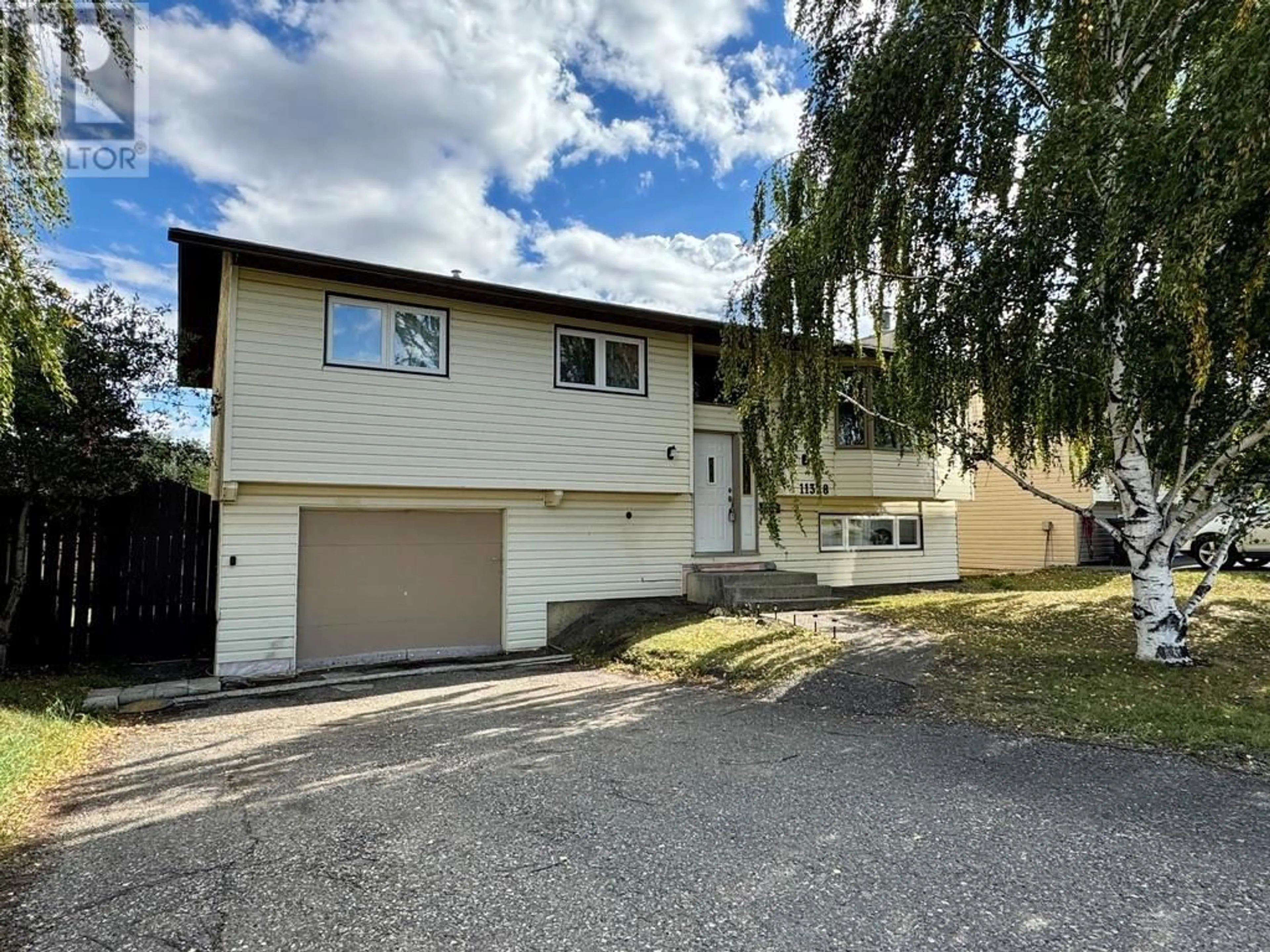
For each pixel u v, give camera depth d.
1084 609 10.48
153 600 9.78
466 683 8.42
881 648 8.24
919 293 7.31
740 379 9.32
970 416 8.17
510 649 11.12
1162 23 6.21
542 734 5.74
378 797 4.29
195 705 7.62
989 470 19.70
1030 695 6.23
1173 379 6.39
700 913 2.80
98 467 8.37
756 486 9.97
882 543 15.38
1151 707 5.68
